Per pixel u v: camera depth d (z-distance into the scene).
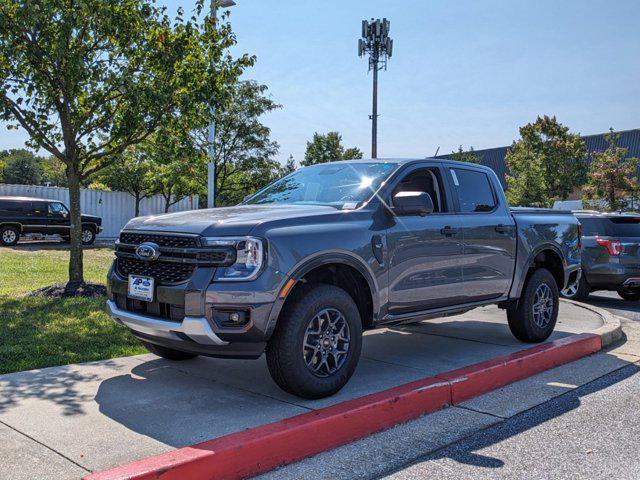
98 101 8.80
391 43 27.08
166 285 4.13
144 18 8.86
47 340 5.83
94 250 18.62
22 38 8.05
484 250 5.79
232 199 28.20
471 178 6.08
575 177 34.94
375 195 4.95
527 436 3.98
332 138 37.75
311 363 4.21
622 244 10.47
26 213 20.30
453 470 3.40
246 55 9.55
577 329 7.59
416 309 5.19
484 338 6.85
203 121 9.44
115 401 4.18
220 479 3.14
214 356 4.12
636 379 5.48
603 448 3.78
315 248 4.22
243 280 3.91
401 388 4.39
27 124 8.54
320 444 3.63
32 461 3.14
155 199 29.05
